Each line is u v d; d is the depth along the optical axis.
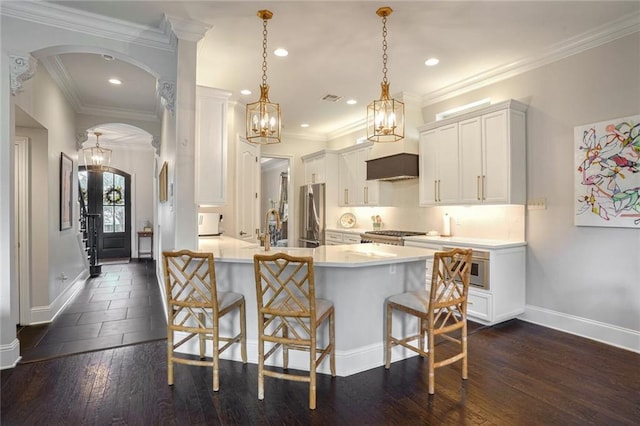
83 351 3.02
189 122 3.05
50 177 3.90
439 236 4.54
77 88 4.48
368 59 3.69
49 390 2.37
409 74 4.12
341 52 3.53
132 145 8.49
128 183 8.63
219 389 2.40
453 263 2.56
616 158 3.09
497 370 2.67
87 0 2.63
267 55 3.57
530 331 3.49
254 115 2.94
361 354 2.69
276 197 10.52
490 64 3.87
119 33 2.98
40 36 2.74
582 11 2.85
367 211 6.21
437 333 2.38
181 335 3.08
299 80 4.26
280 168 10.26
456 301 2.48
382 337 2.80
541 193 3.66
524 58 3.71
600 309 3.22
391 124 2.84
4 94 2.65
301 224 6.96
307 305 2.43
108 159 8.05
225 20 2.91
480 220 4.26
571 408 2.17
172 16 2.83
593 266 3.27
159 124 5.80
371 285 2.74
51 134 3.93
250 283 2.84
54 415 2.08
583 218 3.32
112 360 2.84
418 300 2.57
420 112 4.92
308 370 2.69
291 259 2.17
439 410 2.15
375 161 5.33
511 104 3.65
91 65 3.77
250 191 5.21
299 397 2.30
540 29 3.13
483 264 3.61
